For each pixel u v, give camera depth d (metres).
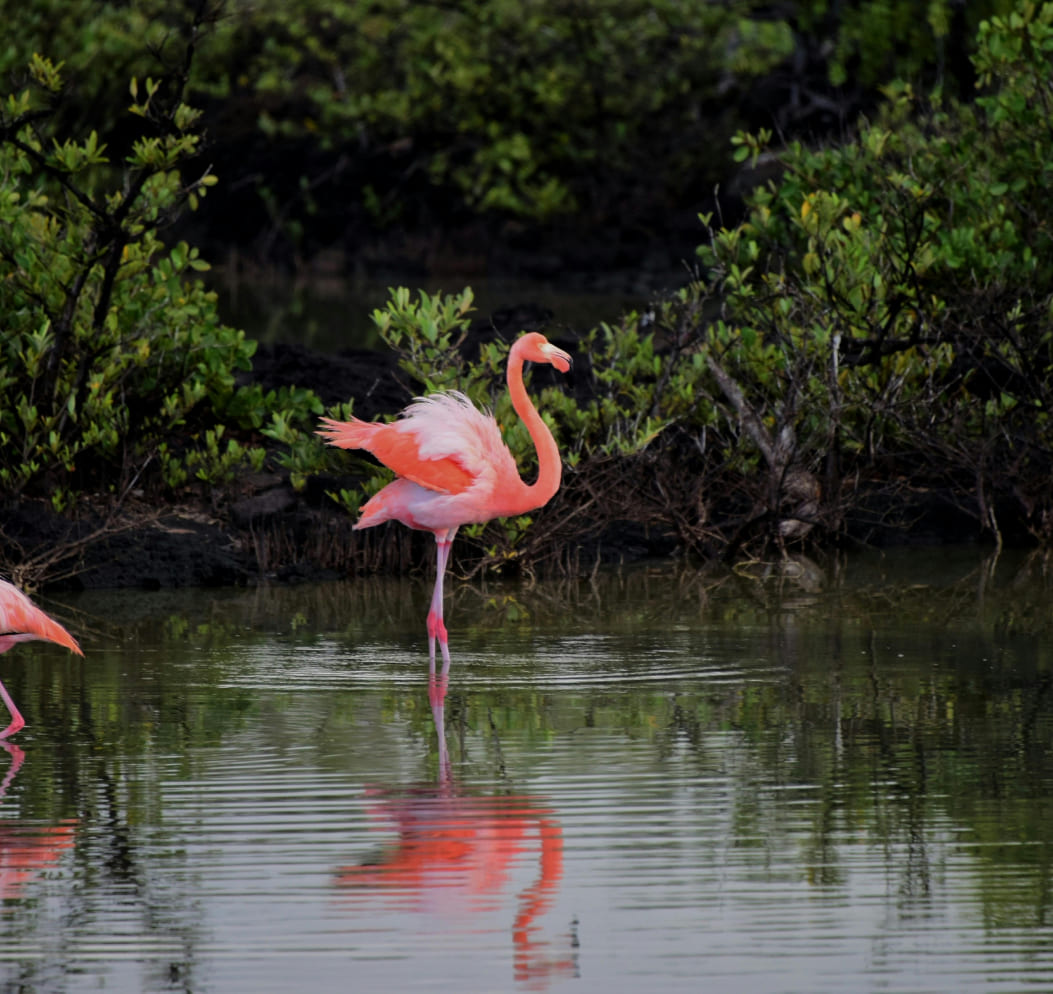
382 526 20.97
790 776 11.71
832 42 53.41
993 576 19.61
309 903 9.43
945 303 22.66
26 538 19.72
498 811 11.01
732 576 19.98
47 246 21.00
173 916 9.28
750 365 22.36
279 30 62.53
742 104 57.56
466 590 19.42
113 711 13.70
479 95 59.00
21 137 22.78
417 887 9.69
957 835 10.48
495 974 8.51
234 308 46.34
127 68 47.75
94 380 20.72
